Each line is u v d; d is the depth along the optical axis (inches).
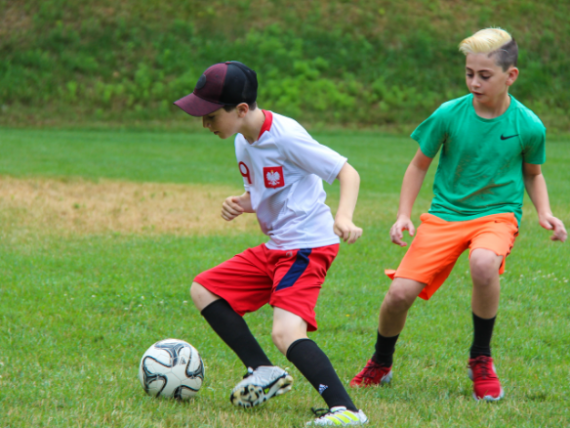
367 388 513.3
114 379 500.4
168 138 3041.3
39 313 675.4
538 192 524.7
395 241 514.9
